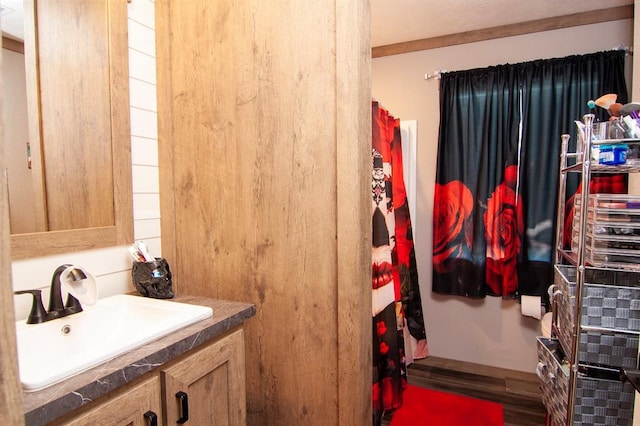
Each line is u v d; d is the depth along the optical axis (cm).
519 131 256
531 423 207
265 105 145
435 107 285
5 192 40
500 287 267
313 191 139
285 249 145
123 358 93
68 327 114
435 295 292
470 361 283
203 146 159
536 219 253
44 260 122
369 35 136
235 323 126
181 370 105
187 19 157
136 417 93
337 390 139
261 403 154
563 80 243
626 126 133
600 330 138
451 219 278
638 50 188
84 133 135
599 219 140
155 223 163
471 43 271
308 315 143
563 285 159
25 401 74
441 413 218
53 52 126
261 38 144
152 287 140
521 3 229
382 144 226
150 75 159
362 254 134
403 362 245
